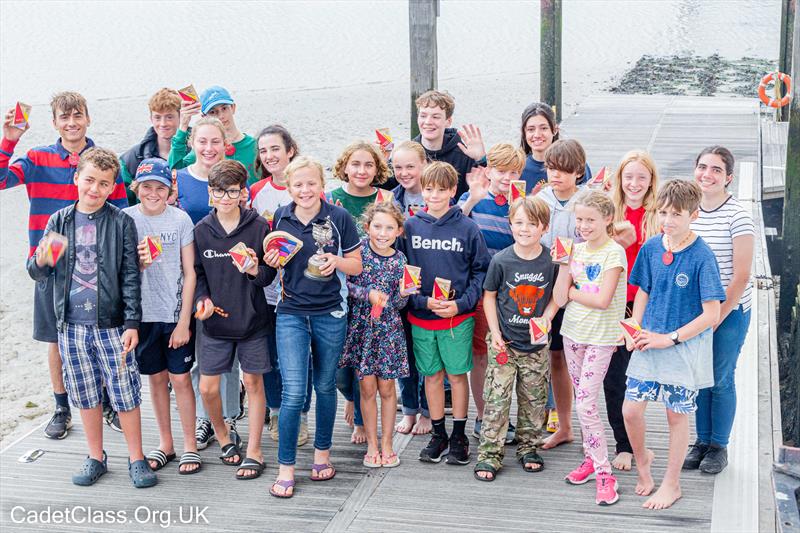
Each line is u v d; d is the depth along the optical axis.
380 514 5.17
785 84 15.43
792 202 10.23
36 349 10.39
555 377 5.85
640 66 22.14
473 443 6.04
